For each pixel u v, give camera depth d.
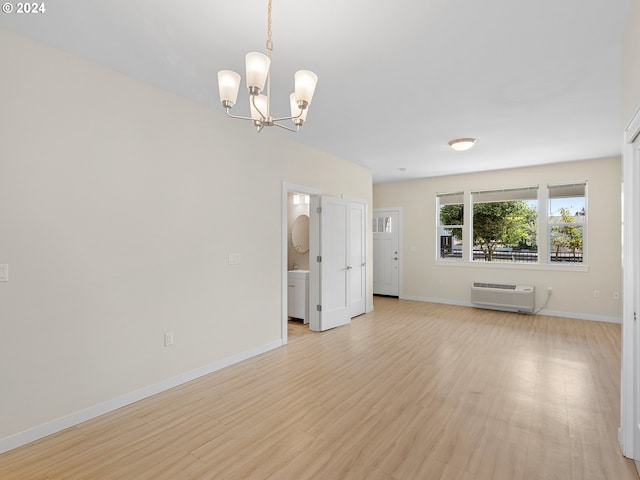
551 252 5.73
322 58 2.41
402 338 4.36
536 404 2.61
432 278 6.88
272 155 4.00
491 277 6.21
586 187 5.39
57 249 2.28
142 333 2.75
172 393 2.83
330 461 1.95
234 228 3.52
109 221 2.55
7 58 2.09
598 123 3.68
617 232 5.14
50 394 2.24
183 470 1.88
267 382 3.04
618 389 2.87
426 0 1.81
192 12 1.92
